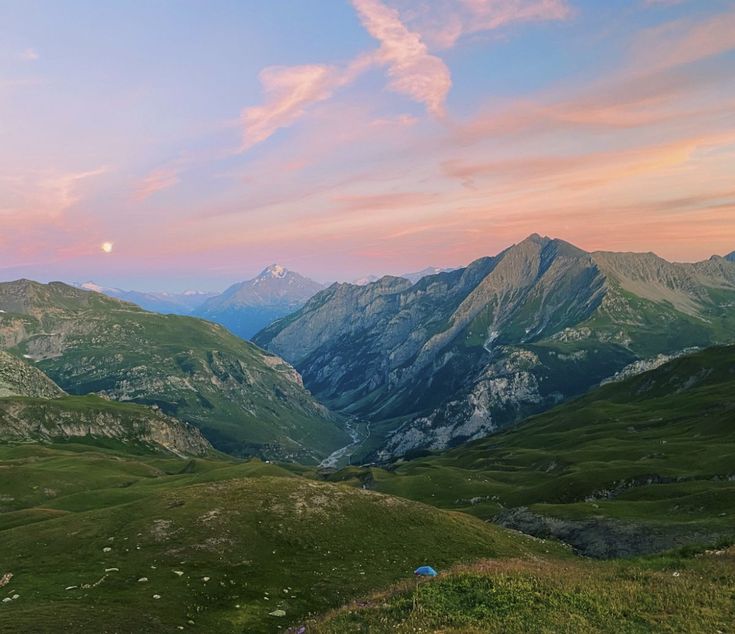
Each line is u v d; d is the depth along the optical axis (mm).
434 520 62406
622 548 65375
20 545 51938
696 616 23844
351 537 55438
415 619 23812
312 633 24609
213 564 46250
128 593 39562
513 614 24000
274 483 67938
